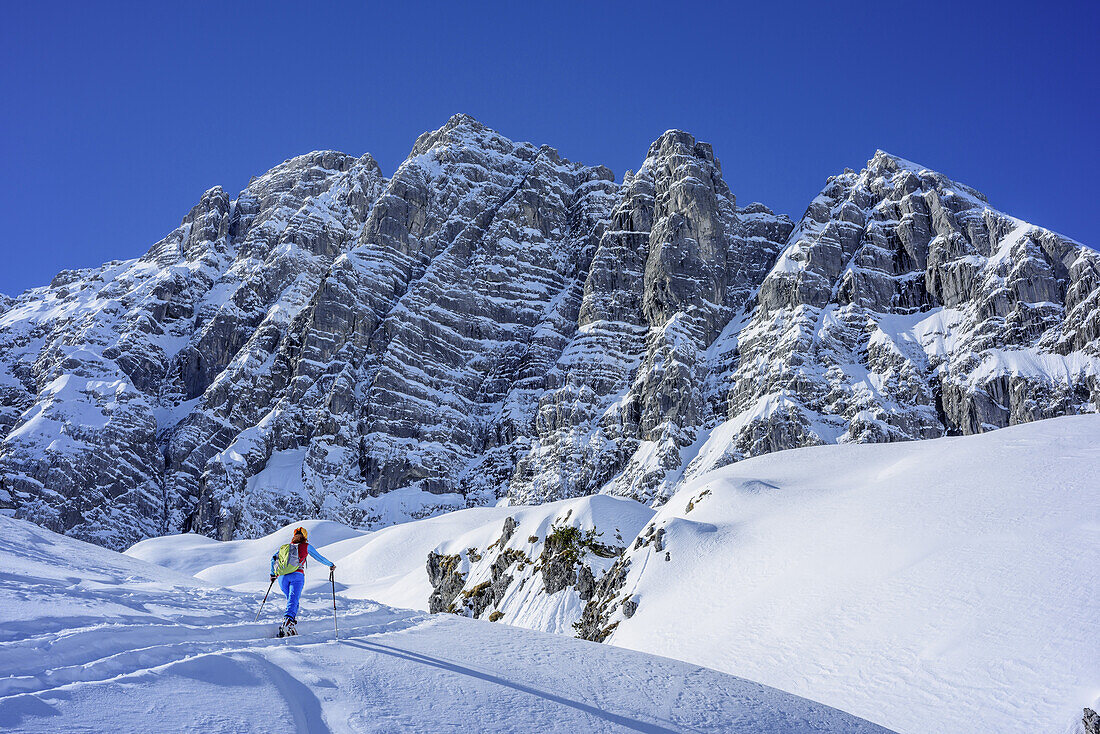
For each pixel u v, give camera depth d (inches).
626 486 7199.8
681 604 2481.5
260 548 6471.5
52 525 7322.8
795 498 3100.4
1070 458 2559.1
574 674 532.1
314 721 363.9
